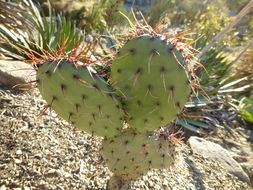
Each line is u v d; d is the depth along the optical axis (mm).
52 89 250
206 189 580
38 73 255
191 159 687
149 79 262
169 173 581
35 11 1011
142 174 357
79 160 530
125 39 304
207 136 860
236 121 1027
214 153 731
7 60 848
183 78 265
